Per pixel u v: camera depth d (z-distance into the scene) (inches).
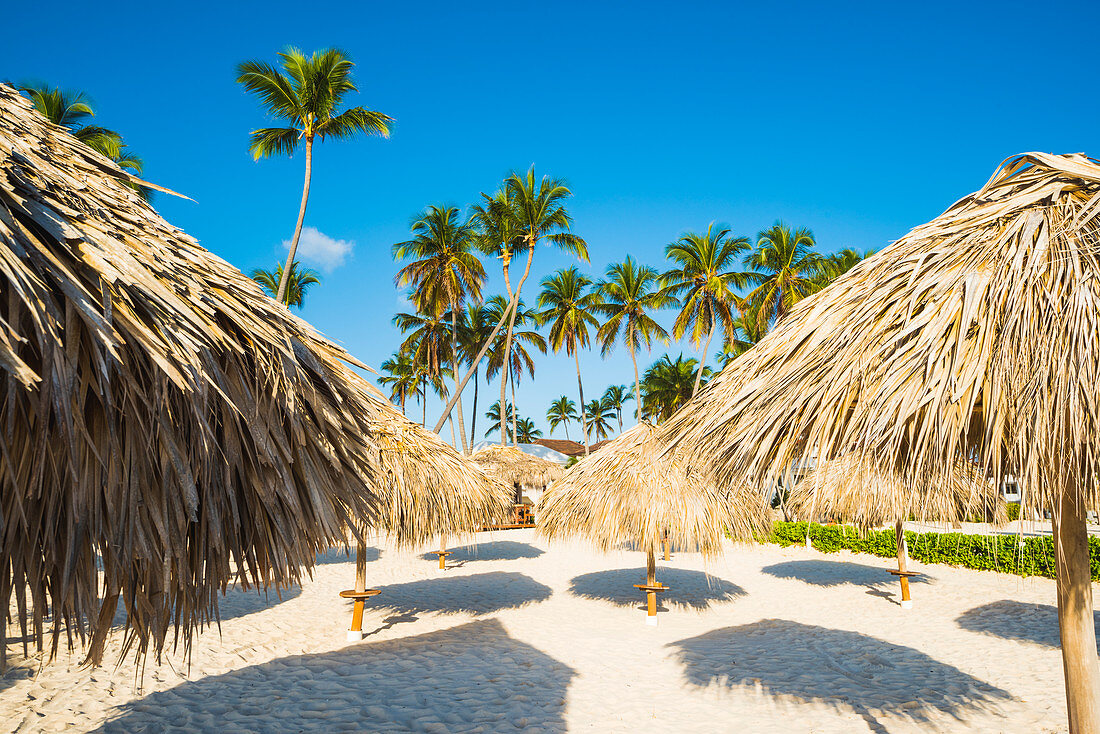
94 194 79.3
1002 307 90.5
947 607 410.9
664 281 1300.4
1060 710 215.5
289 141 801.6
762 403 117.4
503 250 1164.5
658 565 668.7
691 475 139.3
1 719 210.5
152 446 63.6
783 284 1214.9
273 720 213.0
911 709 220.1
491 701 231.0
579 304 1513.3
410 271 1187.3
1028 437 82.7
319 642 331.9
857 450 101.1
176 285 74.6
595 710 221.9
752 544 387.5
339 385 103.0
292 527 86.7
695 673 266.2
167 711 220.8
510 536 951.0
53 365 51.2
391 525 325.7
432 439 393.1
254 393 79.0
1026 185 109.1
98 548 66.6
